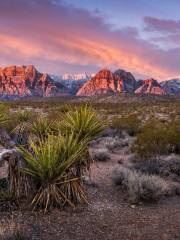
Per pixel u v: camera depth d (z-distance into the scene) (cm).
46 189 664
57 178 668
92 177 945
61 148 693
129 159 1210
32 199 677
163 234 573
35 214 634
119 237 555
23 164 682
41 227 580
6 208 648
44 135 886
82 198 710
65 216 636
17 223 585
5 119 1012
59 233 560
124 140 1702
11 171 671
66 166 669
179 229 599
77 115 808
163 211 701
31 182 682
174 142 1268
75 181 708
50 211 650
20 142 959
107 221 626
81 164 749
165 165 1054
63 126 832
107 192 811
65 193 689
